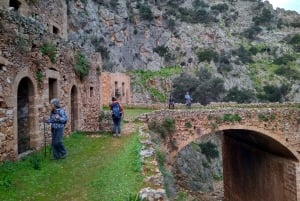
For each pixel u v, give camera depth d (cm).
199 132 2234
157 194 652
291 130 2317
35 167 926
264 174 2630
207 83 6612
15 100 983
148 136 1400
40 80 1166
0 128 891
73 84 1585
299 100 6919
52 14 2234
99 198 688
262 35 9612
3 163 903
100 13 7069
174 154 2173
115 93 4047
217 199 3350
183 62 8119
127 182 761
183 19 9188
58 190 756
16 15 1010
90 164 1000
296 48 9006
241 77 7606
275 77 7669
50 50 1249
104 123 2091
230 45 8888
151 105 3422
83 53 1777
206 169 4766
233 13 10306
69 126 1509
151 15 8588
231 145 3284
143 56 7981
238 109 2302
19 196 707
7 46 940
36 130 1134
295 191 2236
